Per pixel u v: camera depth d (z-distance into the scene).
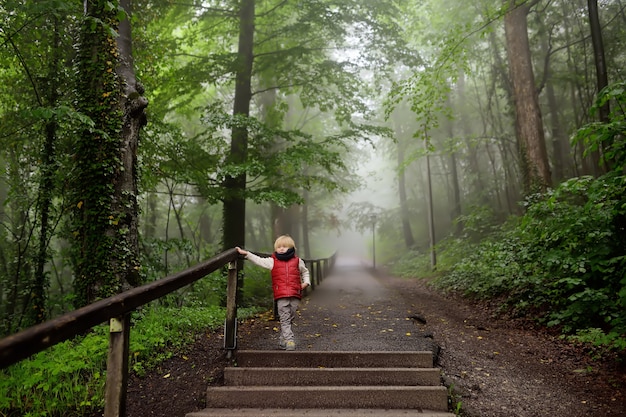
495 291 8.30
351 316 6.82
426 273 16.39
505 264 7.30
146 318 5.20
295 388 3.44
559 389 3.96
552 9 14.47
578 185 4.85
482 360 4.69
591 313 5.64
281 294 4.29
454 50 9.14
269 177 10.95
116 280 5.62
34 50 7.66
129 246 5.87
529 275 7.40
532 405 3.59
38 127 7.77
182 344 4.56
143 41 9.41
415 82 9.38
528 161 10.99
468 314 7.61
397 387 3.46
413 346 4.54
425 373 3.73
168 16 11.01
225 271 8.41
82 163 5.75
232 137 10.53
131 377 3.68
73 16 7.41
